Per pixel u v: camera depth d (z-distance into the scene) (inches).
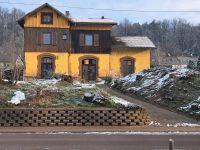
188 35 5433.1
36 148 596.4
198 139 701.3
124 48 2229.3
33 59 2153.1
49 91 987.3
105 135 752.3
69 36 2187.5
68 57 2186.3
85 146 617.3
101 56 2215.8
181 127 858.1
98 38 2219.5
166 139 698.8
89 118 896.3
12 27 5039.4
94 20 2223.2
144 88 1325.0
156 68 1530.5
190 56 4242.1
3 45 4195.4
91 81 2076.8
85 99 952.3
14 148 595.8
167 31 5620.1
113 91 1470.2
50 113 890.7
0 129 825.5
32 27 2159.2
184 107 1058.1
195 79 1246.3
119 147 609.6
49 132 792.9
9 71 1232.8
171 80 1268.5
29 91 991.0
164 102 1144.8
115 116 899.4
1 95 953.5
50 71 2154.3
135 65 2235.5
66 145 626.2
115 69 2219.5
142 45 2241.6
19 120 882.8
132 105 909.8
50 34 2172.7
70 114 893.8
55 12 2171.5
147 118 909.8
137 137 724.7
